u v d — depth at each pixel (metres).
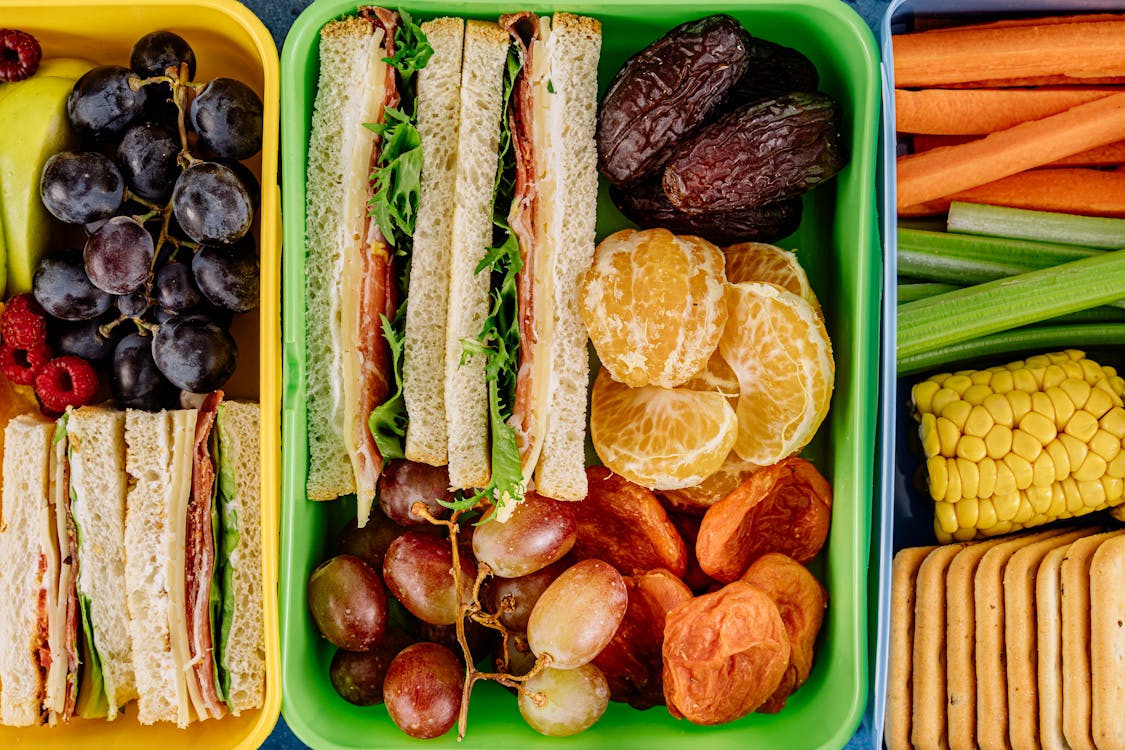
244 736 0.42
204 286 0.42
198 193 0.41
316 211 0.43
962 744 0.42
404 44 0.42
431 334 0.42
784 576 0.43
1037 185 0.45
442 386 0.42
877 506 0.42
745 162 0.41
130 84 0.42
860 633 0.42
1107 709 0.40
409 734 0.42
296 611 0.42
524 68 0.42
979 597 0.42
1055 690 0.41
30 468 0.42
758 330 0.42
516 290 0.42
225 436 0.42
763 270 0.43
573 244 0.42
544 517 0.42
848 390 0.43
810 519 0.44
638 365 0.41
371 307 0.43
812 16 0.42
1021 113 0.45
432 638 0.44
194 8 0.42
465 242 0.42
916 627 0.43
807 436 0.42
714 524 0.42
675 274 0.41
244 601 0.43
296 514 0.43
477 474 0.42
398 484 0.43
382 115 0.42
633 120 0.42
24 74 0.43
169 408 0.44
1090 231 0.44
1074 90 0.45
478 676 0.41
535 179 0.42
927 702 0.42
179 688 0.42
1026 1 0.44
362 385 0.43
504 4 0.42
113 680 0.43
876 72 0.42
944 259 0.45
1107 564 0.40
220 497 0.43
